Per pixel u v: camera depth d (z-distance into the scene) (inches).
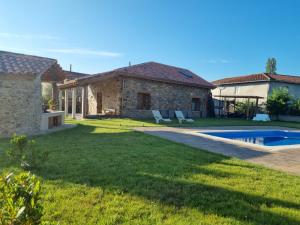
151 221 124.0
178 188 167.5
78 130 463.8
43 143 316.8
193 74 1074.1
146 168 210.2
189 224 122.1
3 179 70.4
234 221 127.4
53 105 690.8
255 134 594.2
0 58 416.8
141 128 520.4
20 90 410.6
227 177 195.9
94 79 685.3
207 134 483.2
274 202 152.9
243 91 1279.5
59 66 526.6
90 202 141.6
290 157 286.5
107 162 225.6
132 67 831.1
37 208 64.5
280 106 1050.1
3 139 359.6
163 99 845.8
